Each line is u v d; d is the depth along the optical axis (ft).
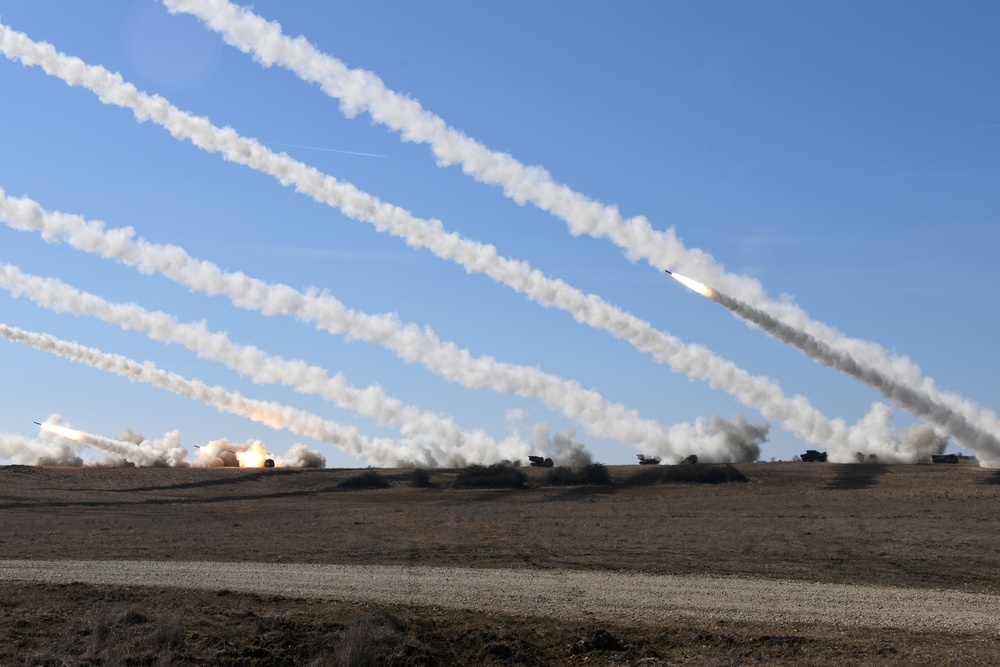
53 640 104.53
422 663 94.07
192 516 295.07
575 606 117.39
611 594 125.49
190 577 144.46
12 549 188.44
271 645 102.27
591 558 161.89
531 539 192.24
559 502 327.26
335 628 106.63
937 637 98.43
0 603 122.42
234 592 129.18
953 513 247.70
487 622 108.58
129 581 141.28
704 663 92.32
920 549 169.27
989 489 329.31
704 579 138.51
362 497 381.19
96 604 121.08
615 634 102.58
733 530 203.72
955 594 125.08
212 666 97.19
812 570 146.61
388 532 215.51
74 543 199.31
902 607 115.03
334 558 167.43
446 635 103.35
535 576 142.61
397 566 156.46
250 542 195.21
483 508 298.76
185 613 112.06
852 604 117.19
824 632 101.45
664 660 94.38
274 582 138.62
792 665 90.79
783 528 208.33
